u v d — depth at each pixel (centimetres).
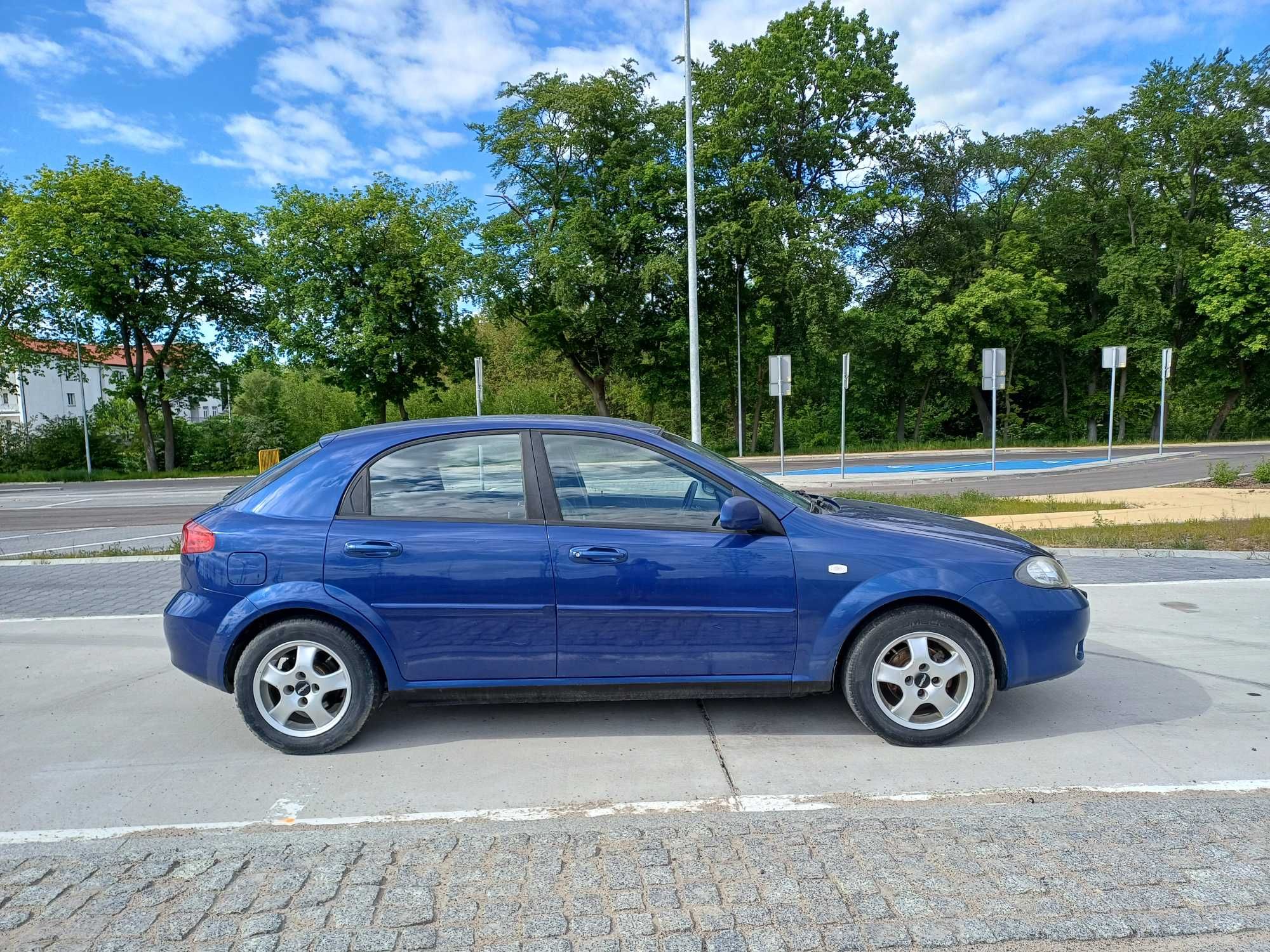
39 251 2936
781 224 2809
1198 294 3456
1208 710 385
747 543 346
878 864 245
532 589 344
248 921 221
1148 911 218
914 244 3531
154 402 3347
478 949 208
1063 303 3888
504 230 2983
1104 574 719
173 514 1575
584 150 2909
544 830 272
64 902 231
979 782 310
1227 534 870
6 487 2795
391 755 350
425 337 3256
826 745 351
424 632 346
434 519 354
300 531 351
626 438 367
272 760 347
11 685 453
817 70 2989
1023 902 223
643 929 215
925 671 345
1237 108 3434
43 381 5797
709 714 392
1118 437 3744
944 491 1633
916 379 3741
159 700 427
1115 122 3547
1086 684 426
